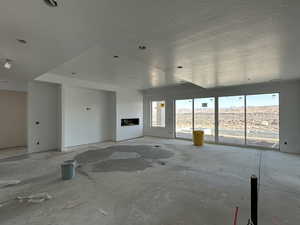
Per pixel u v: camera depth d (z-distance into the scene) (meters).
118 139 8.02
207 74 4.57
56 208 2.36
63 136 6.02
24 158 4.98
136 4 1.59
